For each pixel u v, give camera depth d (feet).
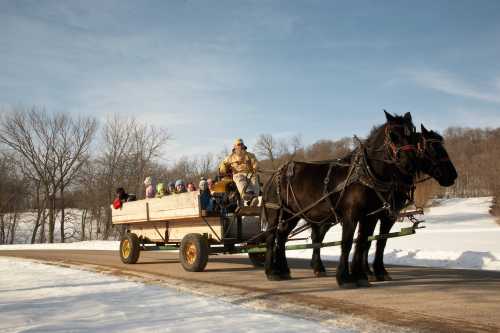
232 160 37.83
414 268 37.40
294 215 31.04
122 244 46.75
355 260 27.50
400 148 26.22
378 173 26.81
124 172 160.97
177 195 38.22
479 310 20.34
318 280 30.96
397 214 27.35
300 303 23.30
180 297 25.52
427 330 17.57
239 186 36.70
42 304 23.75
